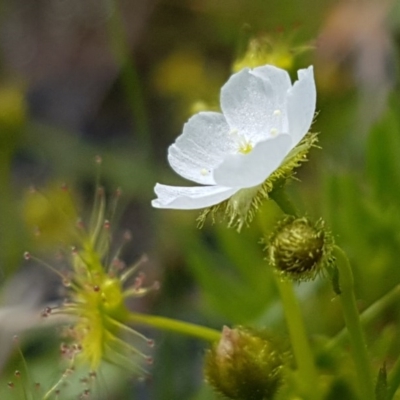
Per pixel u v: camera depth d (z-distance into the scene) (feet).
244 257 0.53
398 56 0.60
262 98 0.44
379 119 0.53
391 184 0.52
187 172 0.44
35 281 0.60
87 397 0.48
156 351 0.56
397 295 0.48
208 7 0.77
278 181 0.42
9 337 0.55
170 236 0.61
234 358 0.44
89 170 0.67
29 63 0.88
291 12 0.70
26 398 0.48
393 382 0.44
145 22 0.80
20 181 0.72
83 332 0.48
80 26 0.87
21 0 0.91
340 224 0.52
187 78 0.74
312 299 0.53
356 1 0.63
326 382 0.47
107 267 0.50
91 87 0.84
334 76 0.61
